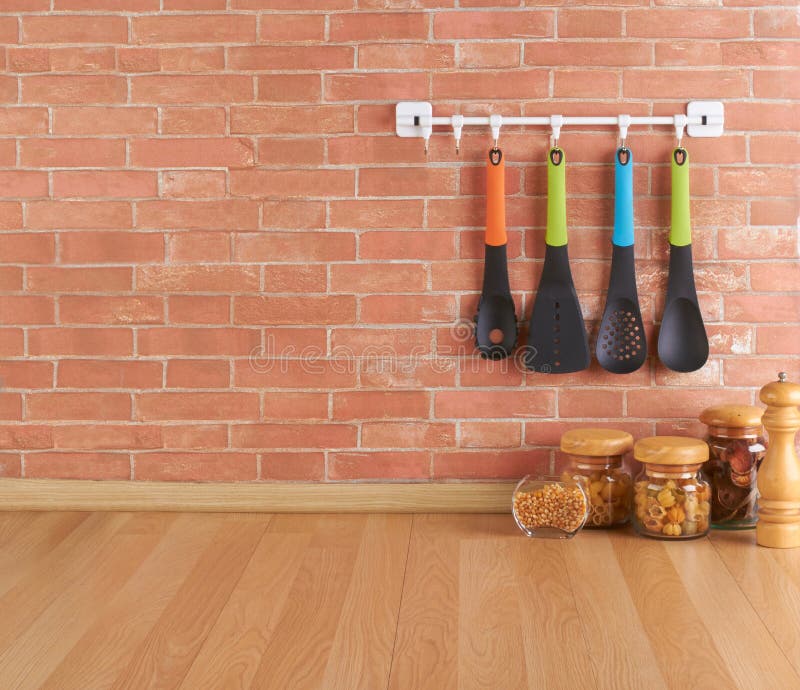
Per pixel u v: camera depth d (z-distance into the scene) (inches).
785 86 70.8
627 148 70.5
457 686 44.3
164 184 72.3
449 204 72.1
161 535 68.2
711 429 69.5
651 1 70.7
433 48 71.2
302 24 71.3
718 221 71.8
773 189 71.4
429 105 70.9
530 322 71.6
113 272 72.9
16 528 70.0
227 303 73.0
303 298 72.9
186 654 47.8
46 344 73.5
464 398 73.3
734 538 66.7
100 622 51.9
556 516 66.1
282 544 66.0
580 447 68.1
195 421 73.8
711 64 70.9
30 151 72.3
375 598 55.3
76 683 44.6
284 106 71.7
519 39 71.0
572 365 71.4
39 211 72.6
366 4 71.1
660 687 44.0
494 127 70.3
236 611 53.4
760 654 47.3
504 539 66.8
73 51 71.8
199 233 72.5
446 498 73.8
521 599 55.0
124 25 71.6
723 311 72.3
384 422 73.5
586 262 72.3
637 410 72.9
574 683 44.4
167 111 71.9
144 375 73.6
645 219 72.1
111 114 72.1
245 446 73.9
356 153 71.9
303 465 73.9
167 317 73.2
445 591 56.4
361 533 68.6
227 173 72.2
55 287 73.0
